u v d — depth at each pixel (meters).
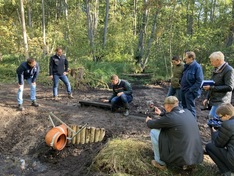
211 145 3.73
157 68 12.83
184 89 5.11
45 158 4.92
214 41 12.37
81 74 9.78
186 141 3.45
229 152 3.34
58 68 7.46
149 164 3.96
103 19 24.28
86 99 7.82
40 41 13.22
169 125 3.48
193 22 16.59
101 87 10.05
